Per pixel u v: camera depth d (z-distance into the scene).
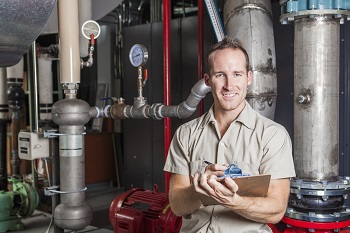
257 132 1.66
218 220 1.67
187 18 4.26
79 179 3.14
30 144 3.70
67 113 3.03
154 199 2.96
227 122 1.72
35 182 4.40
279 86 3.55
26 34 1.51
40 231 3.98
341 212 2.50
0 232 3.90
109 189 5.66
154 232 2.82
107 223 4.27
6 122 4.62
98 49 5.98
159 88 4.53
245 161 1.66
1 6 1.37
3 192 4.05
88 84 5.88
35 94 3.86
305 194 2.46
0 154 4.57
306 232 2.53
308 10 2.43
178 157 1.80
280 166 1.61
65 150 3.09
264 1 2.79
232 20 2.78
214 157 1.72
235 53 1.60
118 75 5.58
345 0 2.46
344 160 3.24
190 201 1.64
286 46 3.49
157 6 4.83
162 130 4.54
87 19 3.59
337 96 2.52
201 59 3.47
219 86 1.63
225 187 1.38
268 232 1.65
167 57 3.28
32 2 1.41
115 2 3.94
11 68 4.54
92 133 5.63
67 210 3.11
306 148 2.51
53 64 5.04
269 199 1.55
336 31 2.50
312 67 2.47
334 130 2.51
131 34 4.77
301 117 2.53
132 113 3.21
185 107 2.94
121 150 5.74
